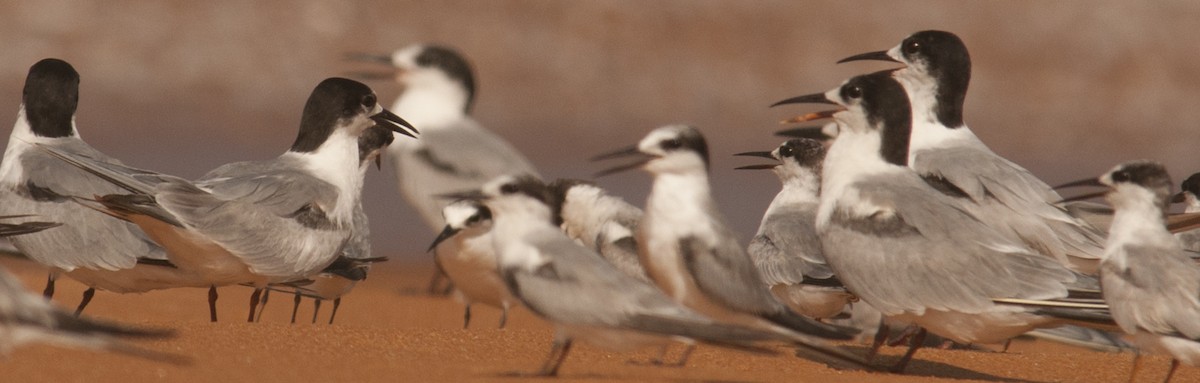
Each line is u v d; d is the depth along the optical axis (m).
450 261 15.90
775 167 16.41
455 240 15.70
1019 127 38.88
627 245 14.77
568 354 12.65
